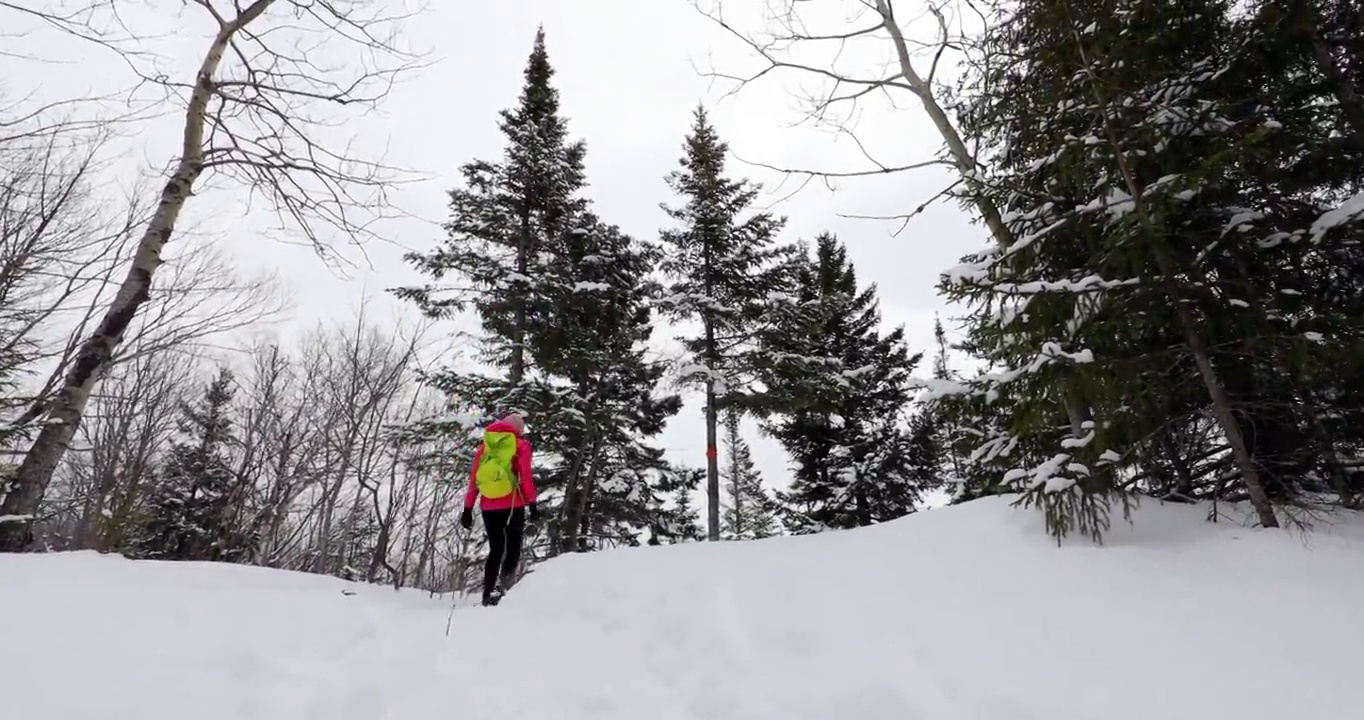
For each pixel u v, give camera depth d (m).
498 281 12.71
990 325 5.05
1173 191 4.33
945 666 2.77
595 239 14.16
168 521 16.23
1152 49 5.06
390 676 2.78
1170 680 2.49
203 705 2.33
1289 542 3.84
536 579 4.84
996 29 5.56
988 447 5.82
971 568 3.99
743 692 2.71
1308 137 4.64
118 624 2.92
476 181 14.02
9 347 7.43
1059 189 5.54
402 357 19.20
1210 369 4.48
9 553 4.47
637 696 2.76
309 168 6.64
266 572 4.85
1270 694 2.33
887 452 16.00
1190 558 3.77
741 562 4.69
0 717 2.03
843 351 17.91
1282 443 4.96
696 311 14.52
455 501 16.86
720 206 15.63
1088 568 3.76
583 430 13.75
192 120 6.39
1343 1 4.83
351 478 17.92
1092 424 4.57
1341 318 4.14
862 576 4.08
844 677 2.77
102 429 16.34
